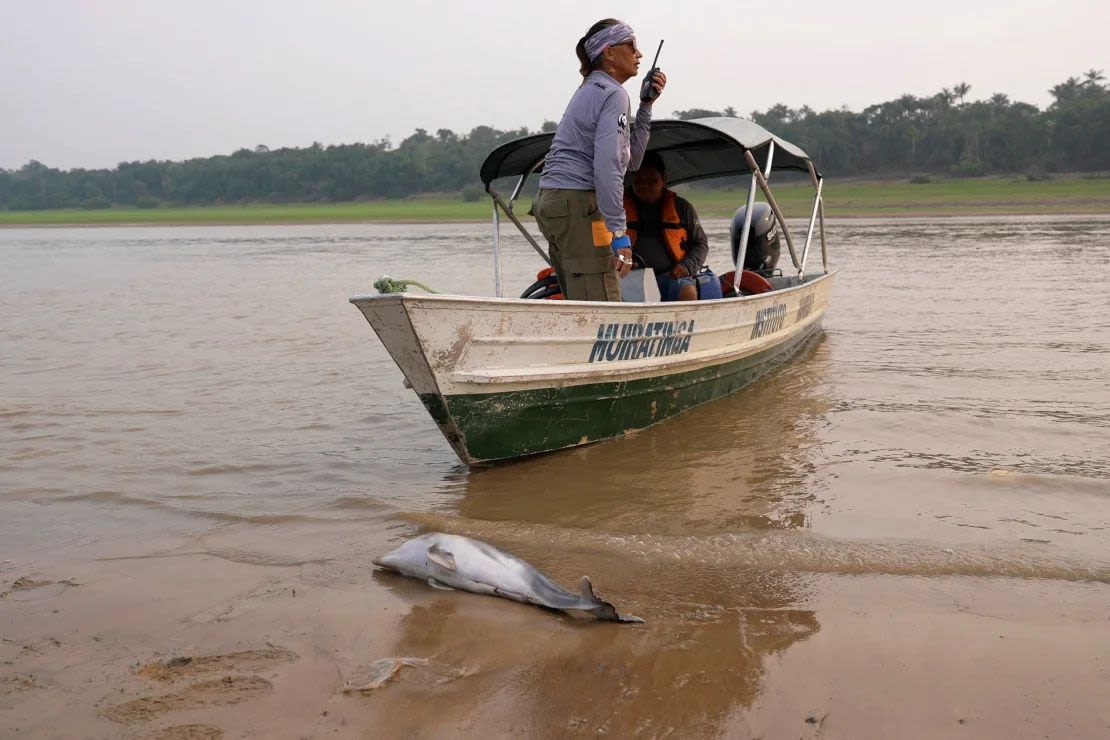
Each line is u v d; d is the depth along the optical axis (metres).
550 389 5.55
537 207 5.76
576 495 5.04
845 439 5.97
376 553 4.27
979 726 2.76
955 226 30.66
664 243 7.27
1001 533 4.28
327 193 121.50
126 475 5.51
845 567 3.95
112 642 3.40
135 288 17.83
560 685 3.03
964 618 3.45
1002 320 10.43
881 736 2.72
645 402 6.31
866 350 9.05
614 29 5.41
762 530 4.41
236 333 11.16
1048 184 69.88
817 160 96.38
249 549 4.34
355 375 8.48
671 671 3.10
